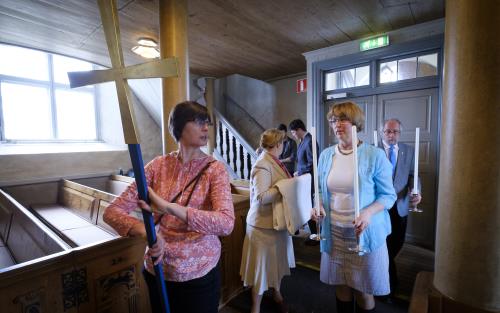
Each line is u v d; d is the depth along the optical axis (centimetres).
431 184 290
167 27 204
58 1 223
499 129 89
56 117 439
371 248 118
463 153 96
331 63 336
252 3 223
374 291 118
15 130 401
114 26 75
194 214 82
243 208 214
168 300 93
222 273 195
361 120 122
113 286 127
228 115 529
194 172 94
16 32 288
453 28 98
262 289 163
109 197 256
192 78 453
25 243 196
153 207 84
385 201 116
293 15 247
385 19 260
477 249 94
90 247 118
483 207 93
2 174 362
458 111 97
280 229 154
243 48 333
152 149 514
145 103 487
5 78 389
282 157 361
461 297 99
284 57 369
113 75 77
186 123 90
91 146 461
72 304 113
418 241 299
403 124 303
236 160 427
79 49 341
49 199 391
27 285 100
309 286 219
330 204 130
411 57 294
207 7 229
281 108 470
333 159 130
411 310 100
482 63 90
